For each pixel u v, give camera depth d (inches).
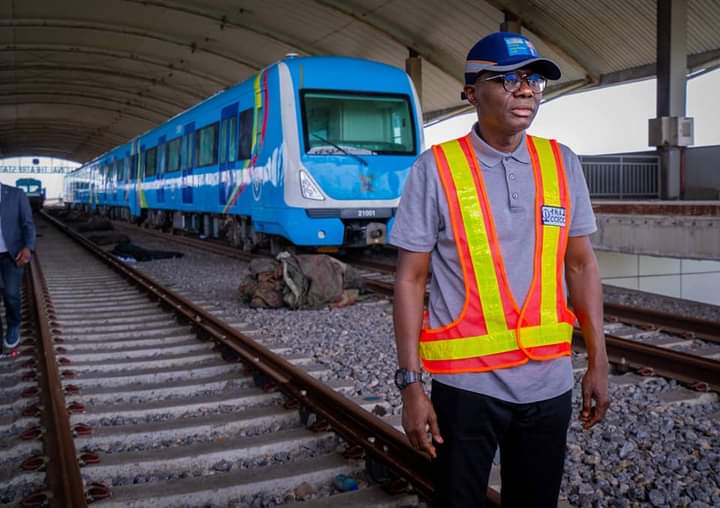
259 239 536.1
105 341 277.4
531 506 84.1
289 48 1015.6
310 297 337.7
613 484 139.9
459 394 79.4
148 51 1150.3
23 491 145.3
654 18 649.6
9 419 186.9
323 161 438.6
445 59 866.8
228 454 158.6
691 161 698.2
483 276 78.2
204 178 622.2
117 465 152.1
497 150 80.3
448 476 81.0
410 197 81.2
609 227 494.0
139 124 1941.4
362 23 836.6
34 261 591.8
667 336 275.6
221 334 264.7
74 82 1449.3
